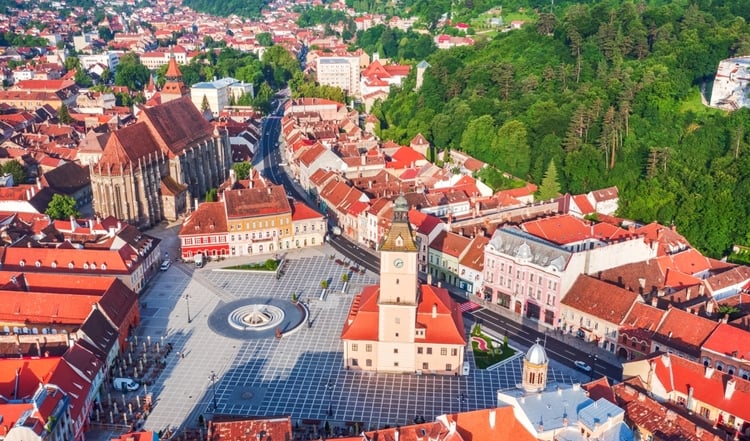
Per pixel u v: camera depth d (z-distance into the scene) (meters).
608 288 183.88
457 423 124.94
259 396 159.12
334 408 154.50
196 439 137.88
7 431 125.50
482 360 175.25
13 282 184.88
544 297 193.62
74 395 142.25
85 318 175.38
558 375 168.38
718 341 158.75
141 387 162.38
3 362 143.75
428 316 168.88
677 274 198.88
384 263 161.62
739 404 136.38
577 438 121.50
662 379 146.38
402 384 164.50
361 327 169.25
